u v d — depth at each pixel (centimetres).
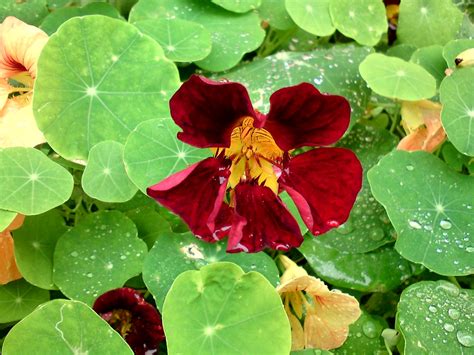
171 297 18
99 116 21
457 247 21
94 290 20
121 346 17
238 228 17
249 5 27
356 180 18
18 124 21
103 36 22
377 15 28
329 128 18
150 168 21
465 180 23
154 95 22
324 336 20
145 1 27
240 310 18
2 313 20
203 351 18
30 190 20
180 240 21
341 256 22
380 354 21
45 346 17
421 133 24
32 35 22
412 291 20
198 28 25
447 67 26
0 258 20
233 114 18
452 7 29
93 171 20
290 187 19
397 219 21
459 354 19
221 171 18
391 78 24
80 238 21
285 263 21
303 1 27
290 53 25
